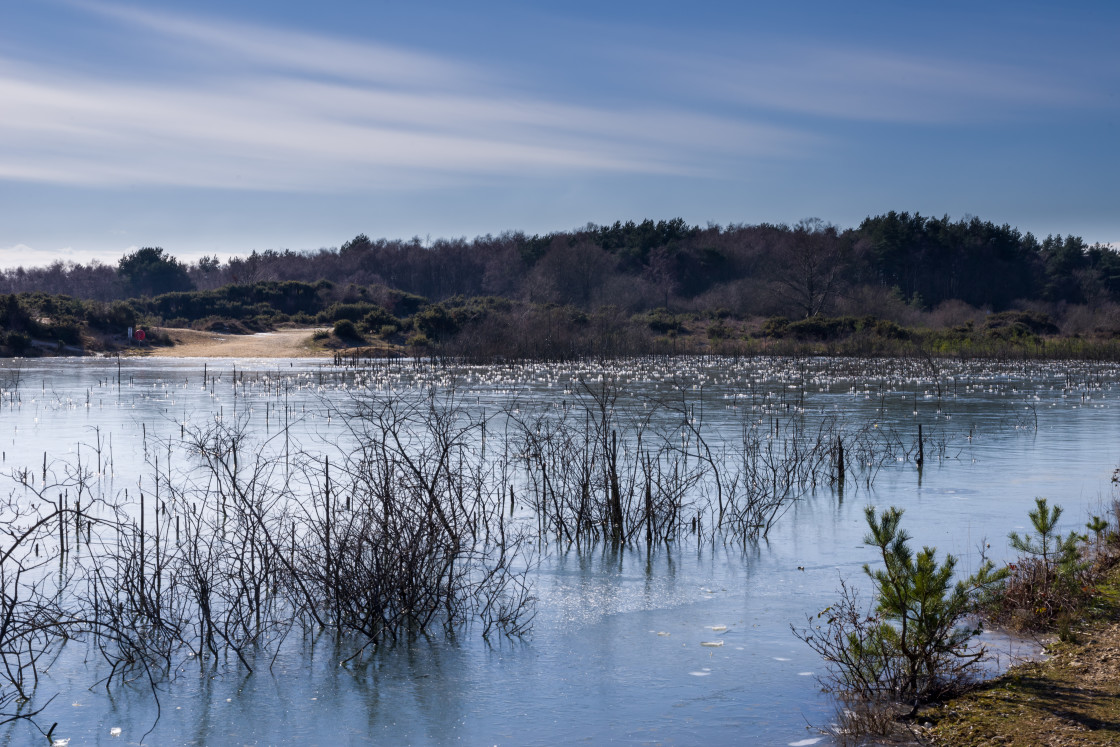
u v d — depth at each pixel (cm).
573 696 697
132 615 858
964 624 807
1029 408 2855
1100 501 1386
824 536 1225
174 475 1556
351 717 667
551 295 9094
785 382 3953
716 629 849
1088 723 573
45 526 1205
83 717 670
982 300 11225
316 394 3184
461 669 757
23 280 14000
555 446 1491
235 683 732
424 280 11962
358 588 852
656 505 1259
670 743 611
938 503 1410
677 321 7506
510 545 1168
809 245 8706
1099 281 12112
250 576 905
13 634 781
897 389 3619
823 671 736
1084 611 807
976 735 573
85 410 2642
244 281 11925
